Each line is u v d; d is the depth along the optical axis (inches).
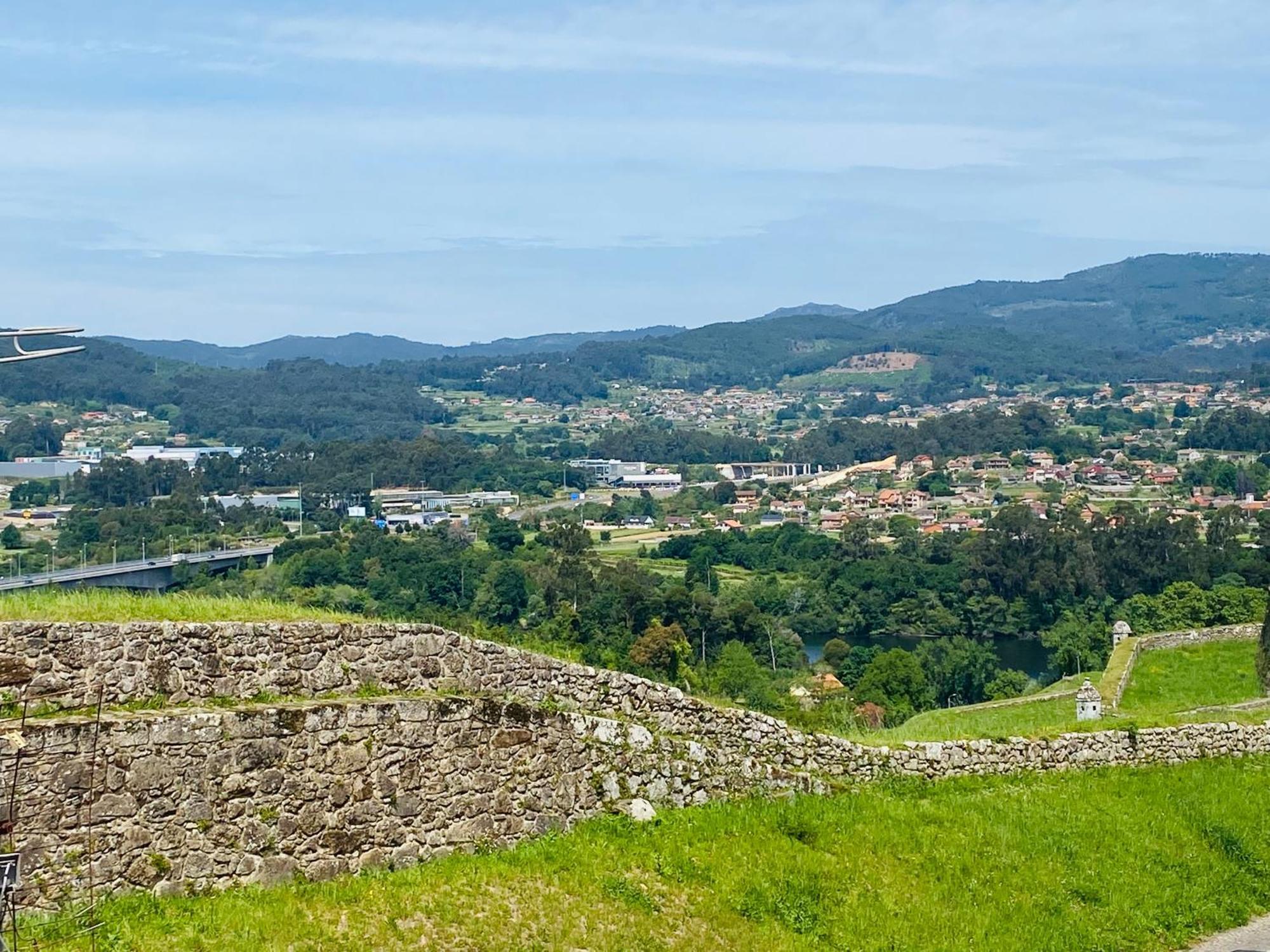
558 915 574.9
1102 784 852.0
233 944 485.7
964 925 657.6
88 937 470.6
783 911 633.0
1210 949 688.4
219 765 535.5
